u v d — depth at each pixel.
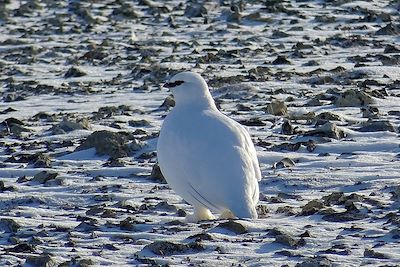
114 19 33.31
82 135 16.62
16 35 31.12
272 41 27.55
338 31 28.69
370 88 19.48
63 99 21.08
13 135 17.11
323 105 17.95
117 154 14.71
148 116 18.19
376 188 11.91
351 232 9.63
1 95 22.19
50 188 12.84
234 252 9.05
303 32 28.72
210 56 24.83
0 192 12.76
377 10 31.91
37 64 26.25
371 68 21.33
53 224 10.69
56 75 24.56
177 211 11.30
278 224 10.02
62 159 14.76
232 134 10.48
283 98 18.95
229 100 19.05
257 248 9.14
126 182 13.06
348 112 17.09
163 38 28.95
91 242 9.73
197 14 33.22
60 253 9.27
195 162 10.32
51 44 29.11
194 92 10.99
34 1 36.56
